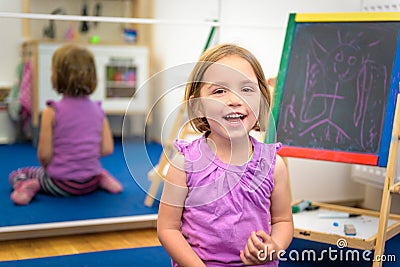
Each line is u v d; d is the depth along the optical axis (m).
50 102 2.25
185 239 1.11
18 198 2.06
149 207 2.13
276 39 2.27
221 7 2.61
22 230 1.89
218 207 1.09
